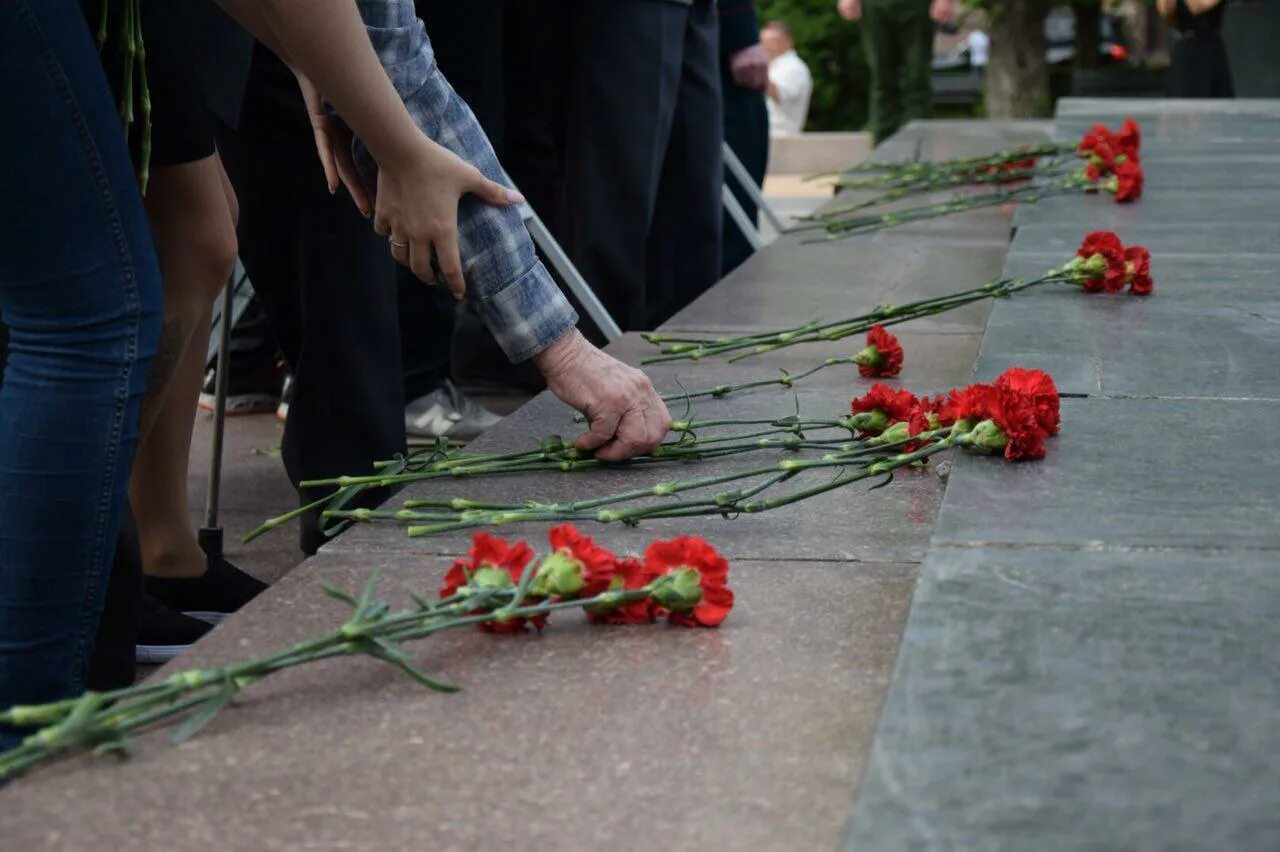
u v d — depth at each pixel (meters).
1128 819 1.21
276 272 3.10
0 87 1.65
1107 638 1.54
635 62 4.39
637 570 1.75
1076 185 5.23
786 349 3.36
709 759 1.43
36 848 1.29
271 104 2.96
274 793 1.38
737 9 6.21
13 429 1.74
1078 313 3.21
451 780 1.40
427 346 4.40
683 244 5.12
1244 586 1.67
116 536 1.82
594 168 4.45
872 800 1.24
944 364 3.17
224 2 2.03
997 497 1.99
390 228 2.18
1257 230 4.37
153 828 1.32
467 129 2.26
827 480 2.33
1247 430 2.30
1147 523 1.88
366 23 2.13
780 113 13.70
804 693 1.57
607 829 1.31
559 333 2.32
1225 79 10.83
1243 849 1.16
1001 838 1.18
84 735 1.40
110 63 2.12
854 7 11.79
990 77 14.41
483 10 3.99
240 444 4.52
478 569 1.72
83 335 1.74
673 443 2.44
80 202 1.72
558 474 2.37
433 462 2.39
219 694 1.48
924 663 1.49
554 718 1.52
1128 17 20.75
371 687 1.59
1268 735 1.34
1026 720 1.37
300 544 3.35
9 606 1.75
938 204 5.29
